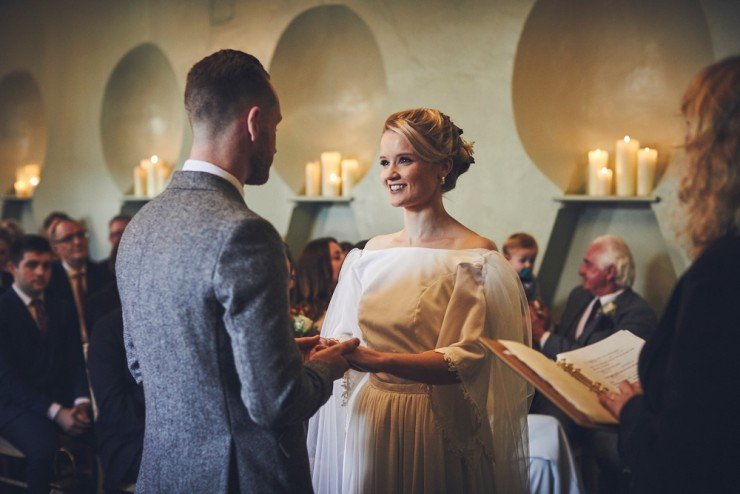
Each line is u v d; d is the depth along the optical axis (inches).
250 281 49.6
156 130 214.8
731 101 42.7
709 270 42.1
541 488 100.7
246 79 55.2
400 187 71.4
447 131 71.1
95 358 109.3
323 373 56.4
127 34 207.8
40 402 122.8
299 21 178.5
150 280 52.9
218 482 52.2
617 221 154.5
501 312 69.6
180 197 54.0
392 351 69.4
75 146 221.3
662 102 148.2
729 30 131.2
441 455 68.3
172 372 52.7
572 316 141.2
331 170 178.2
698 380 41.3
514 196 152.3
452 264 70.5
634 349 55.7
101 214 216.8
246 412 53.1
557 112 157.6
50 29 225.8
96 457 123.9
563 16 151.8
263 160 57.6
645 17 146.9
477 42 154.0
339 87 185.6
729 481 40.7
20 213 249.3
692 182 44.3
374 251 74.3
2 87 243.1
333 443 76.3
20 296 130.2
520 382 73.2
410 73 162.7
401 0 163.2
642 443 44.2
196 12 193.2
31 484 119.3
